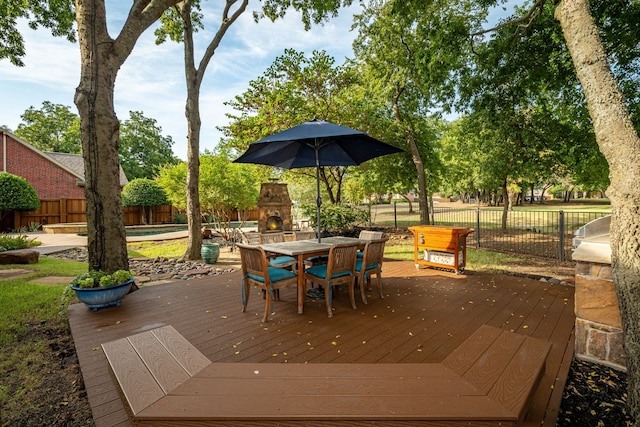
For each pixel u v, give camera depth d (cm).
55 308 415
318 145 462
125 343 210
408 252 848
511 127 952
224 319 354
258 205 1138
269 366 181
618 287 204
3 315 388
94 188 438
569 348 282
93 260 442
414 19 829
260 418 135
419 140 1173
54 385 238
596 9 636
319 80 1058
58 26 750
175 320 352
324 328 325
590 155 877
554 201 3712
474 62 856
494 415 133
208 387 158
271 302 357
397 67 953
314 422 135
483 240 1075
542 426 182
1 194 1433
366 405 142
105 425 183
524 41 758
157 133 3556
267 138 395
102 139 440
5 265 741
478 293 451
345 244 370
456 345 284
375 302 412
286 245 428
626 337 199
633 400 194
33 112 3152
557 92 852
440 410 137
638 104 687
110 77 449
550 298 425
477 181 1639
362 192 1341
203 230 1279
